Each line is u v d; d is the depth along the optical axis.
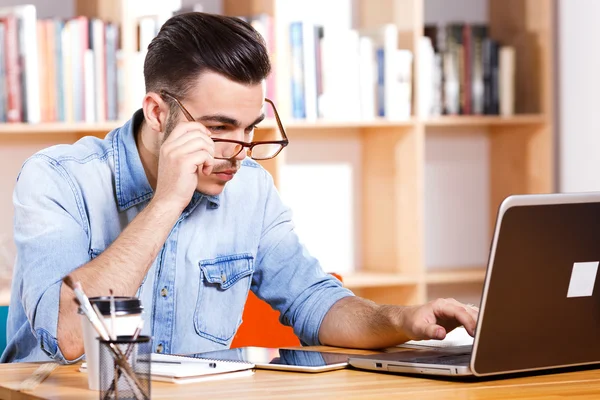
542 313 1.69
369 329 2.07
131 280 1.95
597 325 1.77
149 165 2.31
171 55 2.12
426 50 4.15
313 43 3.90
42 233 2.09
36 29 3.50
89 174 2.26
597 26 4.33
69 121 3.54
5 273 3.56
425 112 4.14
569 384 1.64
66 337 1.88
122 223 2.29
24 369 1.80
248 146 2.12
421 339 1.93
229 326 2.41
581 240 1.71
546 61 4.36
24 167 2.21
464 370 1.63
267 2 3.86
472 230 4.66
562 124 4.56
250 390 1.57
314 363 1.80
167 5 3.77
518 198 1.61
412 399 1.50
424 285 4.10
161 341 2.32
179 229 2.33
